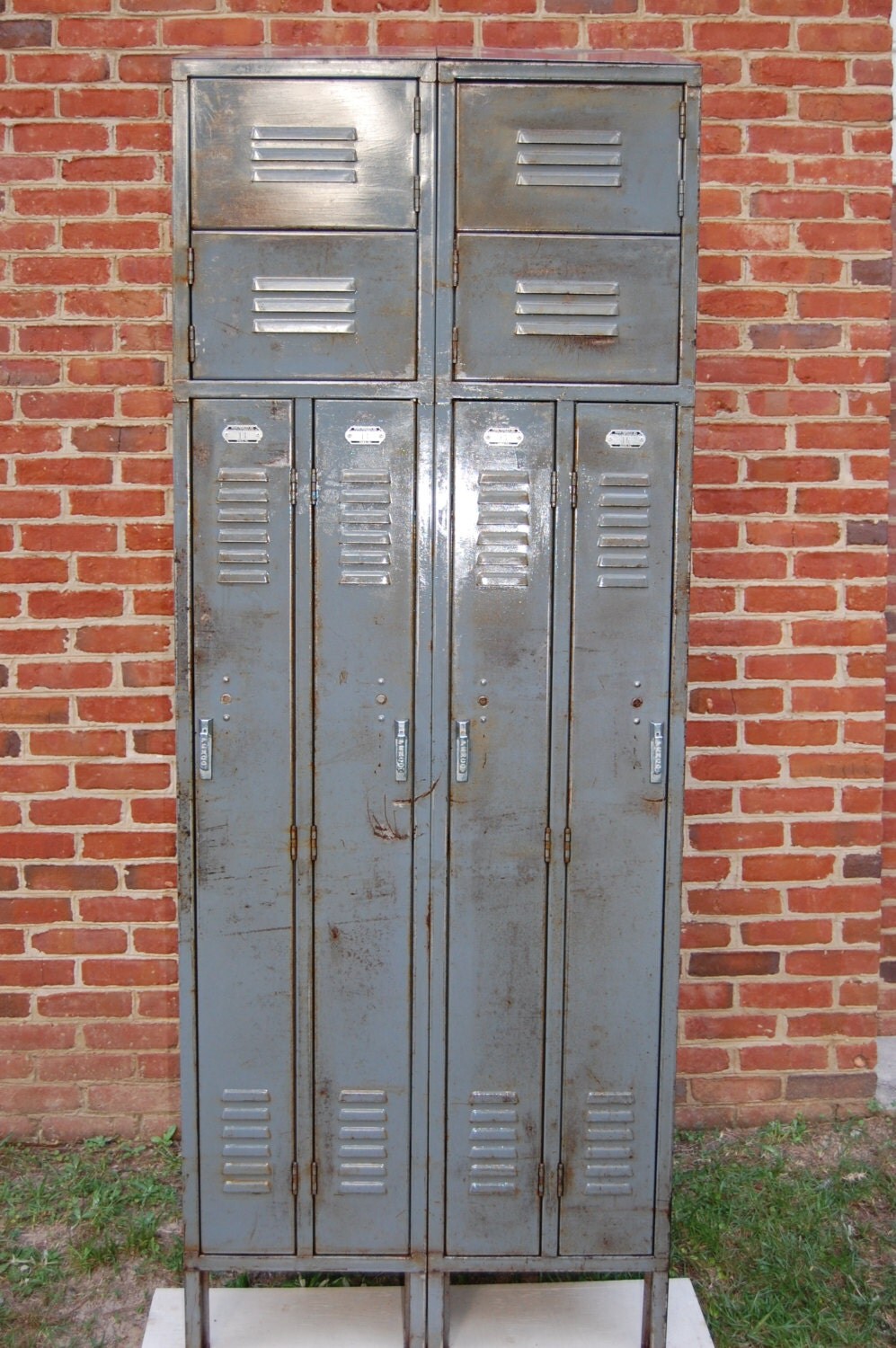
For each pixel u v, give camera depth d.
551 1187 2.21
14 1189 2.79
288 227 2.08
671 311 2.10
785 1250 2.55
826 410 2.91
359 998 2.18
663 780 2.15
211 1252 2.21
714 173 2.85
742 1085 3.06
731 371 2.89
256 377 2.09
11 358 2.83
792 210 2.86
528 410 2.11
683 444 2.11
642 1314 2.33
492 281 2.09
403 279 2.08
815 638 2.96
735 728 2.97
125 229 2.81
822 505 2.93
